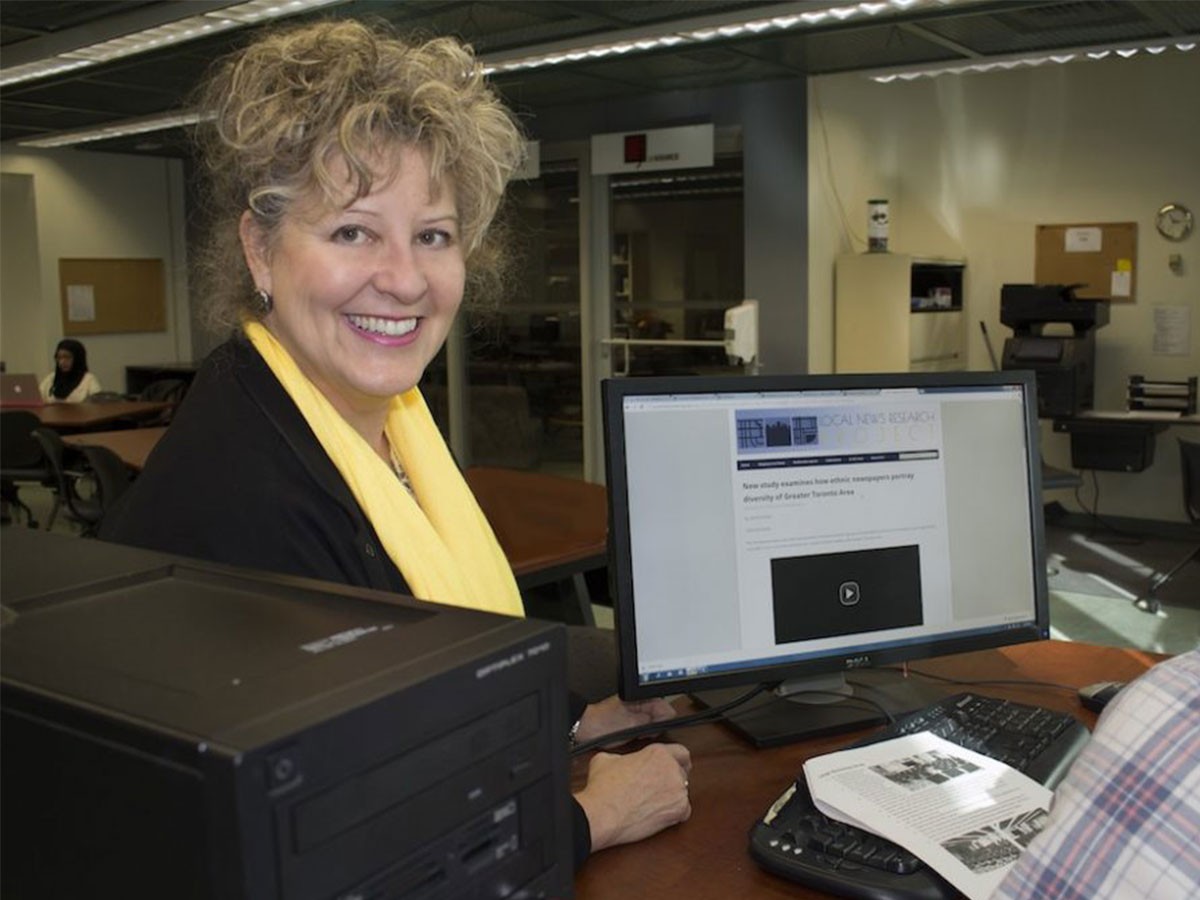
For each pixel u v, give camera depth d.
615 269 7.44
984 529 1.54
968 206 7.04
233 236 1.23
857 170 6.89
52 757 0.55
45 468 6.59
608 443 1.33
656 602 1.36
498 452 8.08
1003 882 0.75
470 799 0.61
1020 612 1.56
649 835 1.16
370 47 1.16
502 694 0.62
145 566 0.83
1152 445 6.34
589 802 1.13
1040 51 5.75
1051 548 6.16
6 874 0.59
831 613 1.45
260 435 1.16
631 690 1.33
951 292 6.98
